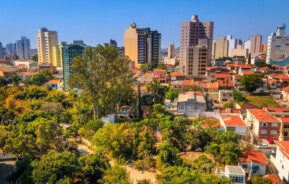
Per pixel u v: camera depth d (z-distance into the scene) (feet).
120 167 159.84
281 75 441.27
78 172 146.72
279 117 241.55
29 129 198.70
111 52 285.64
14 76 475.72
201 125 229.04
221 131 210.18
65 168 139.64
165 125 216.13
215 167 167.84
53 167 137.59
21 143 177.06
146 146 188.44
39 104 284.20
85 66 282.36
